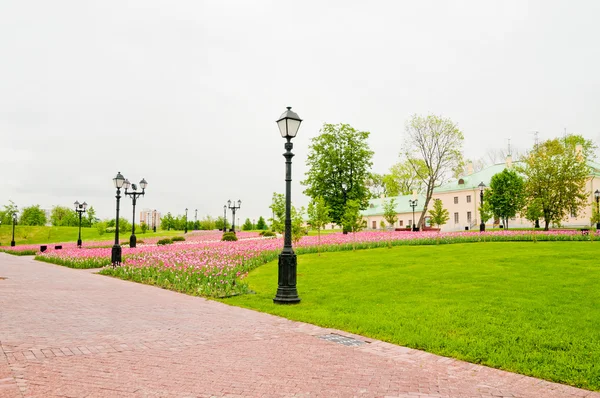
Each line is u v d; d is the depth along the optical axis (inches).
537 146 2213.3
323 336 279.9
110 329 291.0
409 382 191.3
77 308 374.3
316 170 1809.8
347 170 1804.9
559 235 1018.7
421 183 2746.1
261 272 622.5
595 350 227.9
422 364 219.6
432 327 289.0
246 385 183.9
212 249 854.5
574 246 810.8
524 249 775.7
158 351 237.3
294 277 410.9
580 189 1355.8
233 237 1541.6
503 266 561.0
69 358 218.5
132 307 387.2
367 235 1245.7
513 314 313.9
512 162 2338.8
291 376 197.3
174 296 467.5
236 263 644.1
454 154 1999.3
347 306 371.6
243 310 377.4
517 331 270.2
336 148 1809.8
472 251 767.7
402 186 3004.4
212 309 382.3
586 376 194.5
